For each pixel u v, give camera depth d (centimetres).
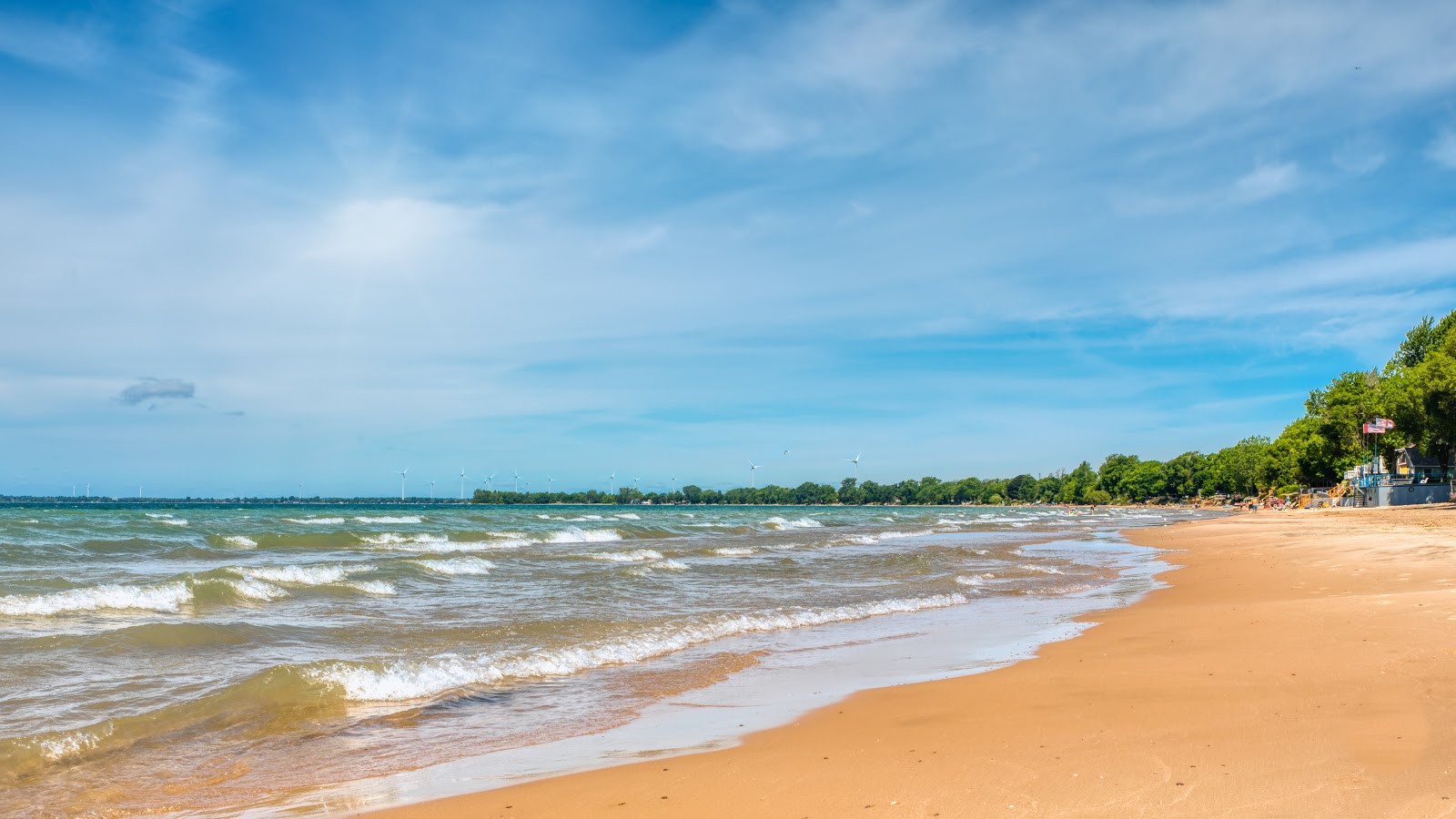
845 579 2650
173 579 2148
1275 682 986
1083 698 981
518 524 6250
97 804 721
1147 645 1354
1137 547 4547
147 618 1662
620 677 1236
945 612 1933
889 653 1406
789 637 1594
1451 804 561
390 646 1423
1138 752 736
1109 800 616
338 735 937
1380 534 4372
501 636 1523
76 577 2284
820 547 4353
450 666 1226
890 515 13638
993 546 4681
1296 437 13575
